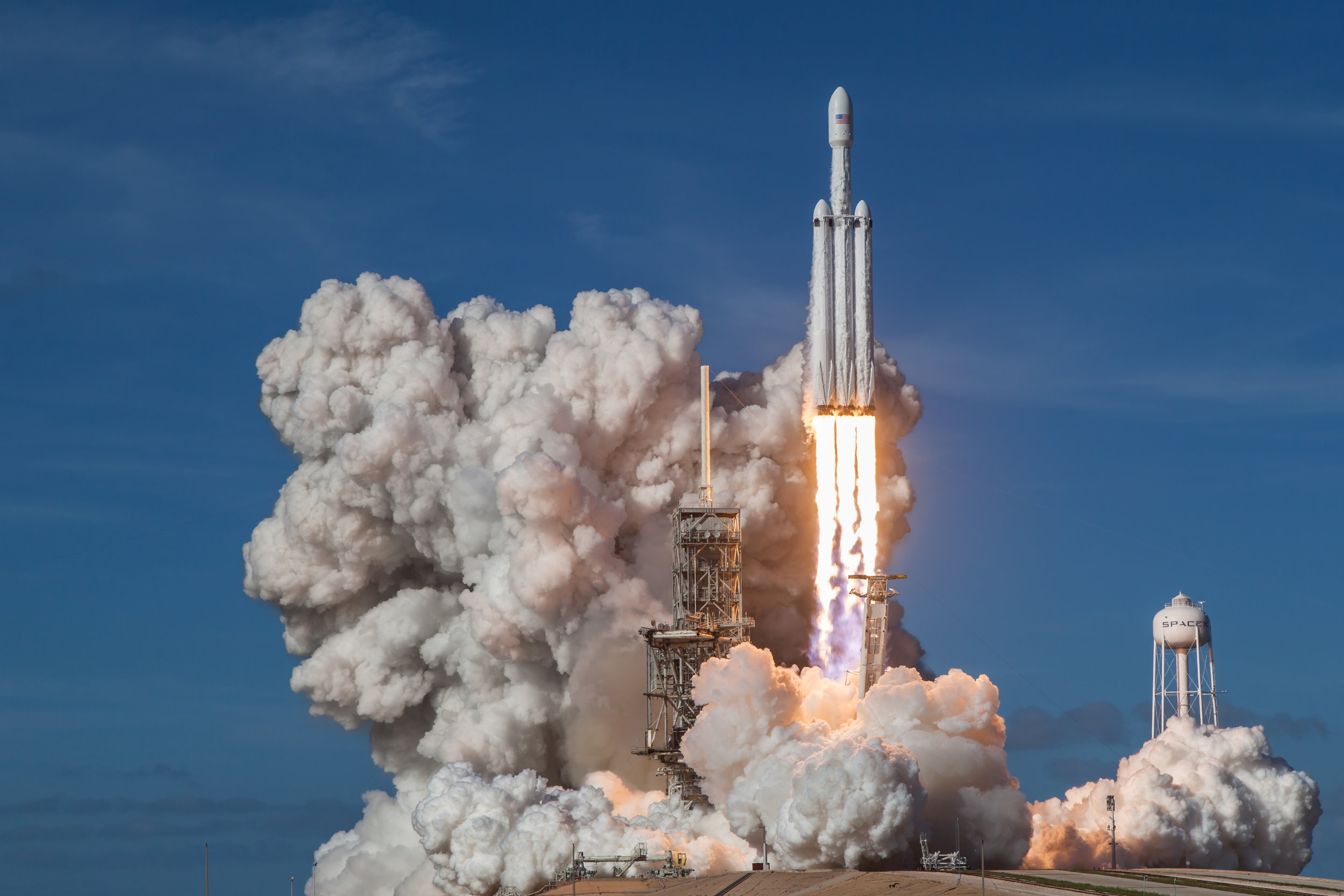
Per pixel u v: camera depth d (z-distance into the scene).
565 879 190.12
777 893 174.38
